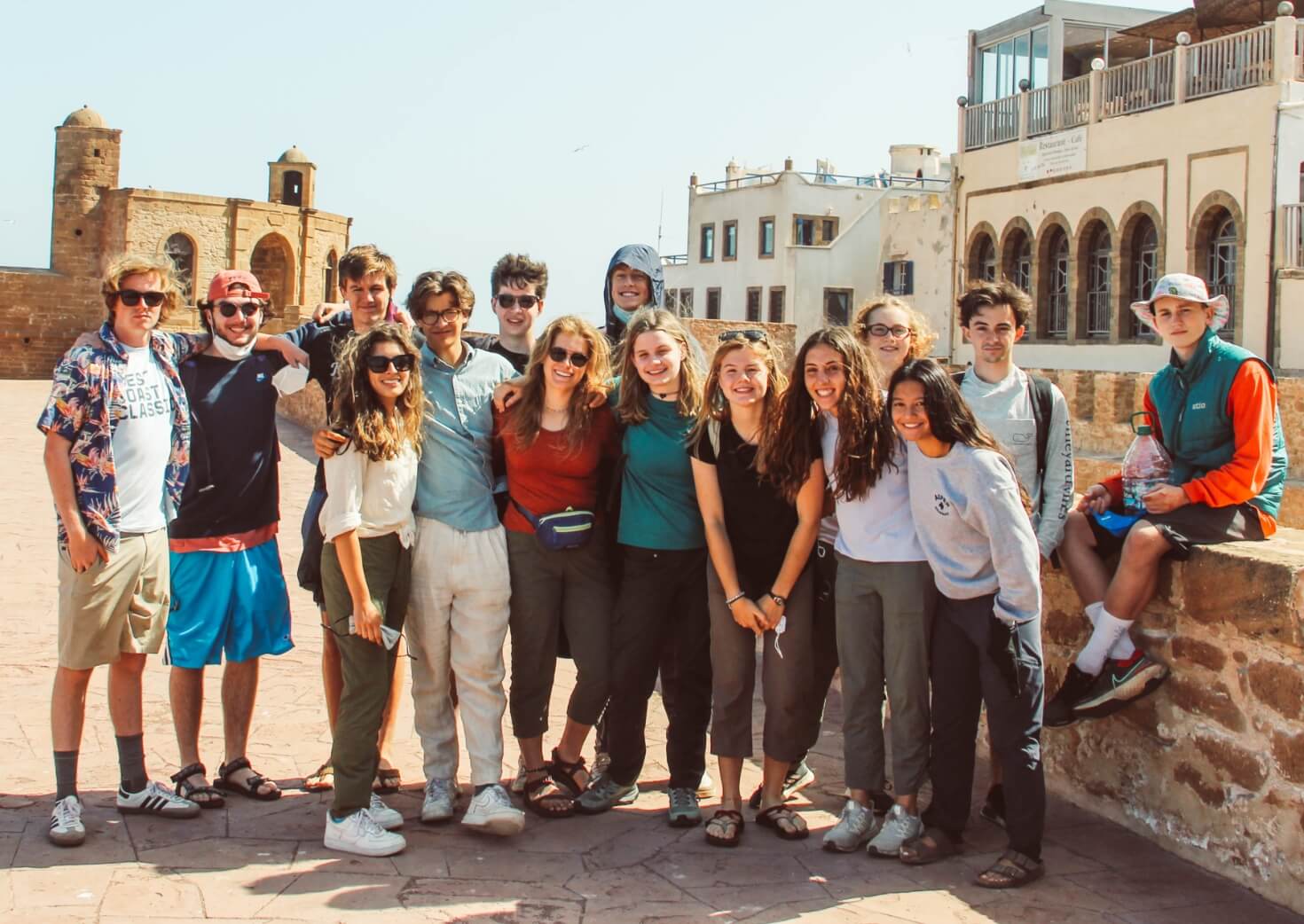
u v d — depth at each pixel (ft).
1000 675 15.02
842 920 13.73
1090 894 14.62
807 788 18.58
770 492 16.28
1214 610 15.29
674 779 16.98
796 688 16.51
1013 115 101.76
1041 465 16.98
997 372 17.13
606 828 16.65
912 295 130.62
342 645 15.57
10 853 14.84
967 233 107.55
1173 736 16.03
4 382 147.33
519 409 16.60
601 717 18.97
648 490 16.85
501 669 16.67
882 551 15.88
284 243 190.60
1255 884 14.71
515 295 19.13
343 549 15.30
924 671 15.90
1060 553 17.47
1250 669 14.78
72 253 176.76
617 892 14.39
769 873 15.15
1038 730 15.08
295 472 56.39
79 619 15.34
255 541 17.33
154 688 22.45
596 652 17.17
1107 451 58.03
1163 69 86.33
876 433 15.72
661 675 18.02
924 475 15.33
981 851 15.98
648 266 20.40
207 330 17.47
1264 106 77.25
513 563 16.87
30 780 17.46
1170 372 17.12
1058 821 17.22
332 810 15.52
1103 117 90.99
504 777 18.80
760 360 15.92
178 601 16.78
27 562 34.06
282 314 178.81
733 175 191.01
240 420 17.07
